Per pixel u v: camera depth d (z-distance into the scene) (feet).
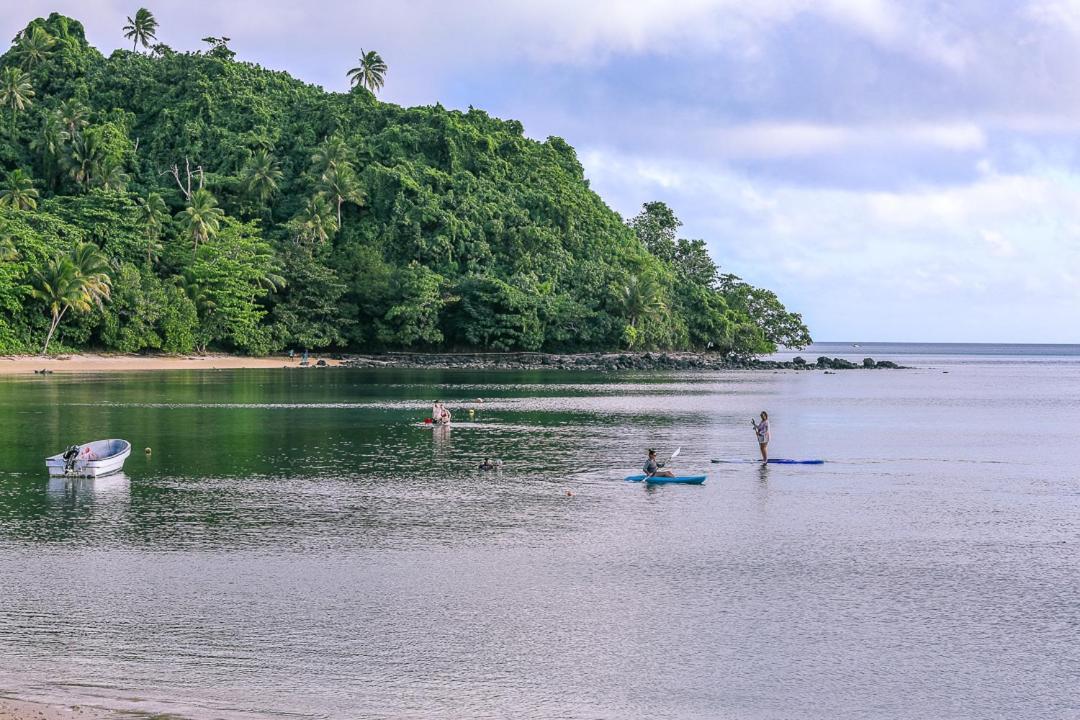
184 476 136.05
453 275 593.01
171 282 493.36
